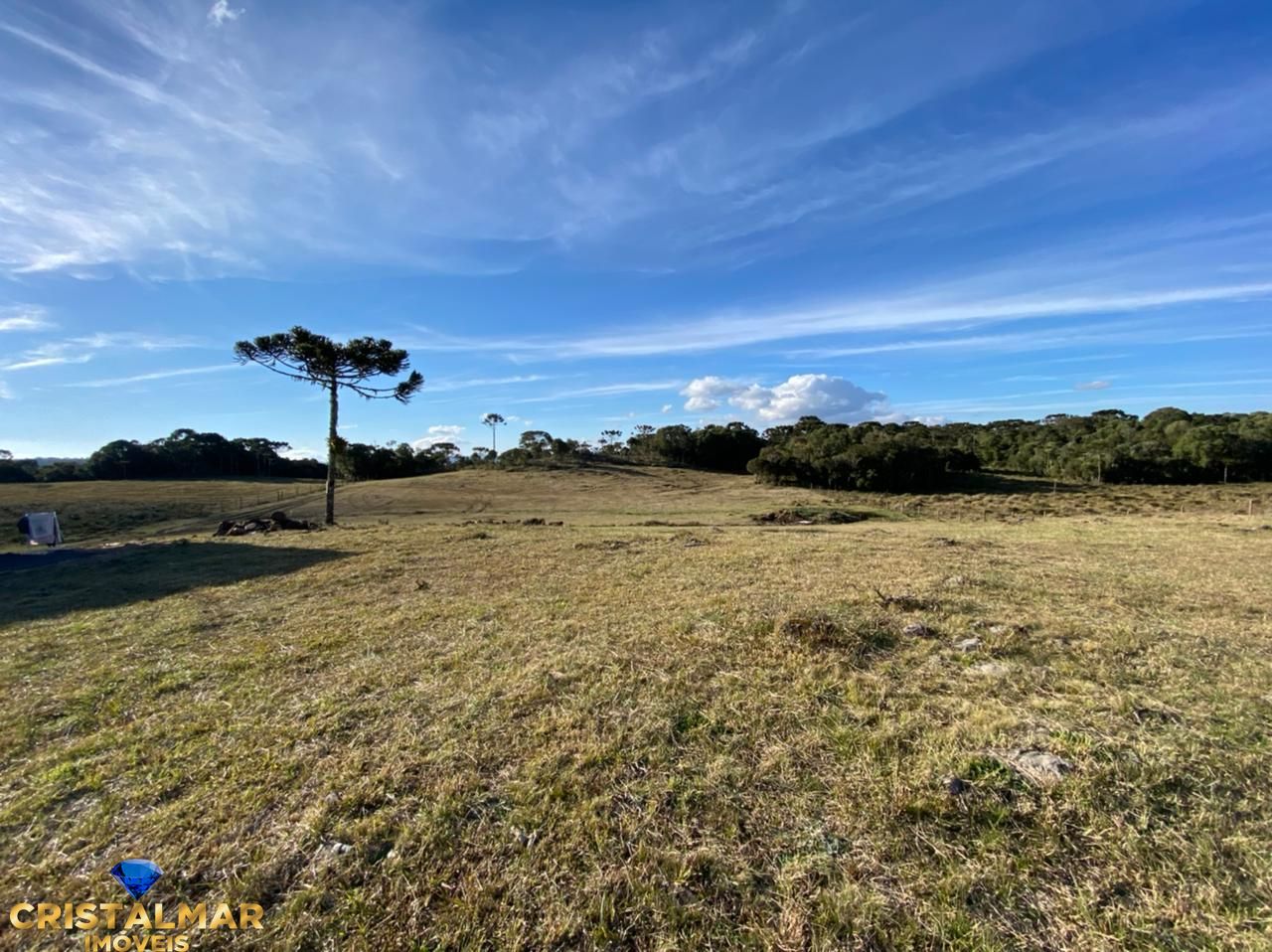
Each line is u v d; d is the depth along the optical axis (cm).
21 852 221
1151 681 346
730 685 351
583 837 215
